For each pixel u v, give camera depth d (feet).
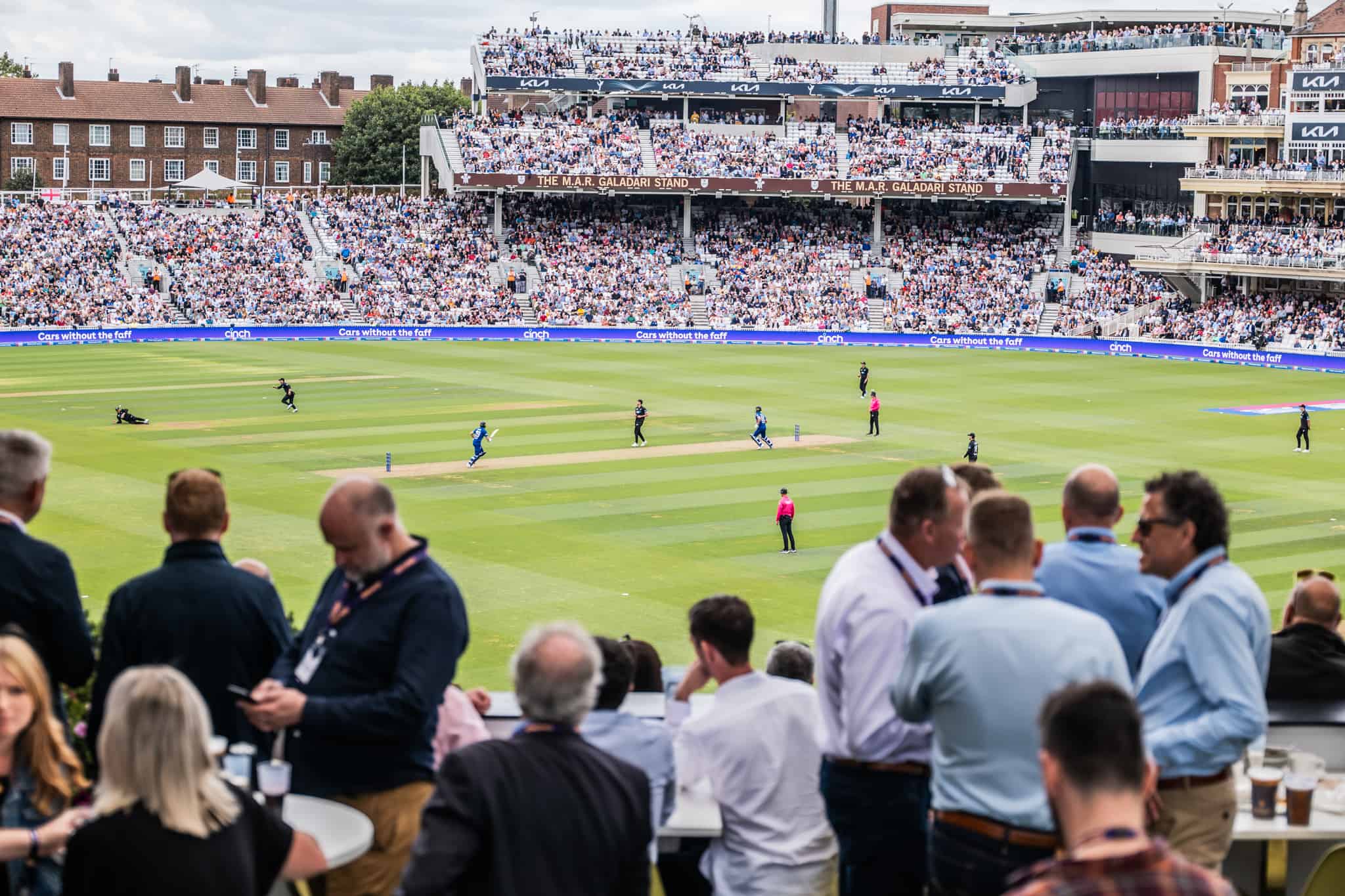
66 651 29.89
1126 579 29.66
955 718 24.44
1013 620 24.43
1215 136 344.90
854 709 27.22
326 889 28.76
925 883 28.43
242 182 479.41
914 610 27.37
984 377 274.36
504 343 327.06
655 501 151.43
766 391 247.70
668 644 100.01
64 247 341.82
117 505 145.07
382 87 516.32
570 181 362.12
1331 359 288.10
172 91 485.97
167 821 21.66
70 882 21.80
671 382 258.78
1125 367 293.84
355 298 343.26
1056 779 18.02
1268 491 161.58
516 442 189.47
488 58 392.47
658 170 369.50
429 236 370.94
